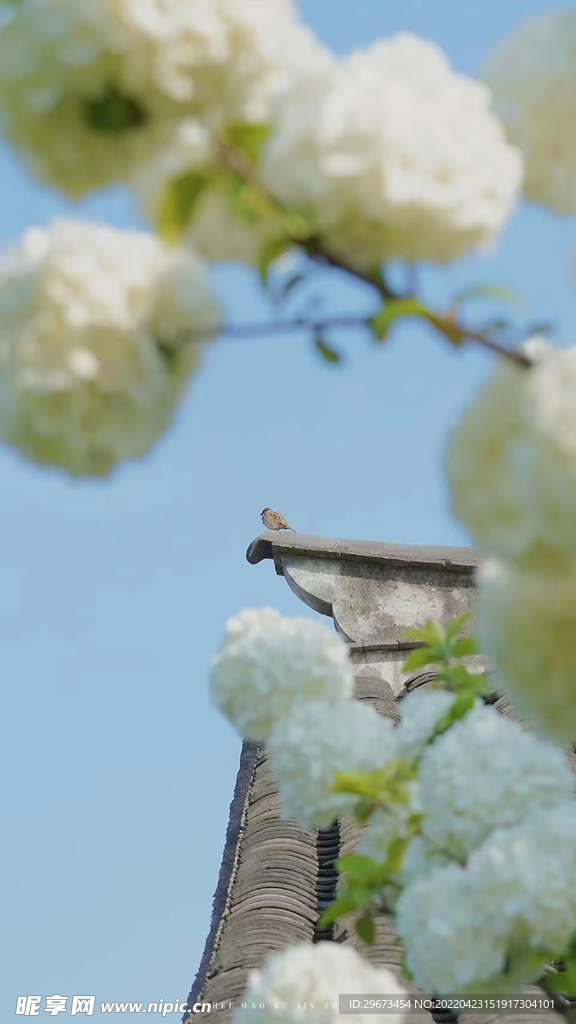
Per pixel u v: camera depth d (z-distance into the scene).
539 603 3.01
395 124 2.90
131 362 2.91
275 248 2.96
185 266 2.93
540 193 3.10
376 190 2.90
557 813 3.30
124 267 2.91
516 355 2.95
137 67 2.91
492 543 2.94
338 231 2.93
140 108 2.94
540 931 3.26
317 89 2.93
